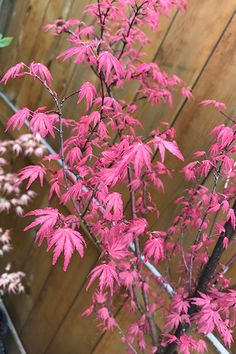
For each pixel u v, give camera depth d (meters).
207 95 2.16
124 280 1.92
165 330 2.06
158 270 2.26
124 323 2.37
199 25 2.25
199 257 1.89
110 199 1.41
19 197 3.39
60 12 3.18
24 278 3.24
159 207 2.32
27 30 3.58
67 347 2.73
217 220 2.00
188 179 1.90
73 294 2.75
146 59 2.49
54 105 3.16
